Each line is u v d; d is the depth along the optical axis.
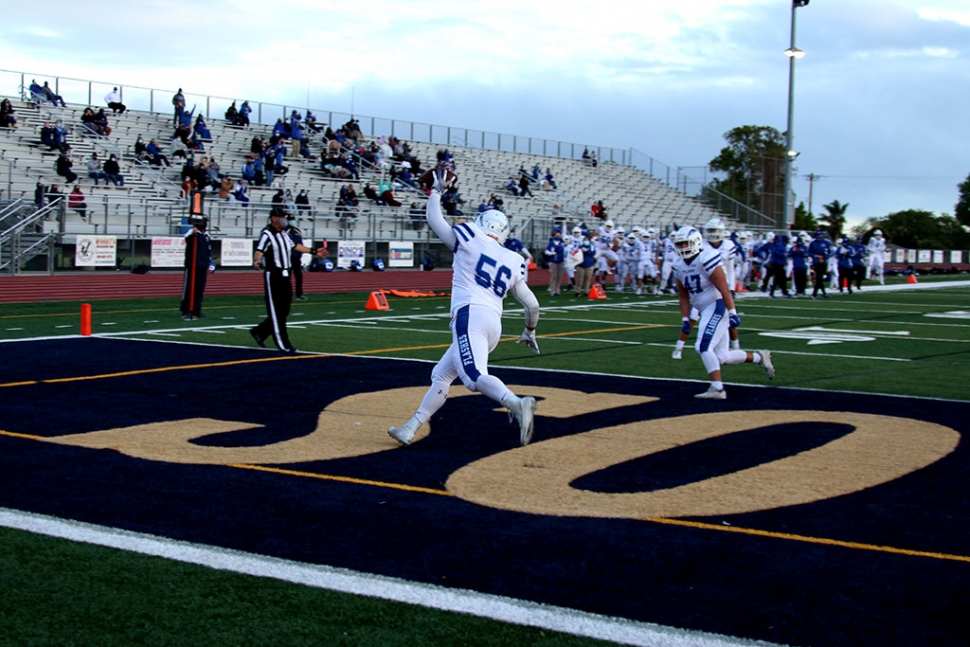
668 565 4.25
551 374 10.17
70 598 3.81
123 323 15.11
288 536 4.62
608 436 6.98
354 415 7.72
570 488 5.54
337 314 17.77
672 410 8.05
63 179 24.97
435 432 7.09
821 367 10.99
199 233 16.05
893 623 3.63
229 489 5.46
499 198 34.00
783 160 45.72
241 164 30.58
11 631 3.50
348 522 4.86
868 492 5.51
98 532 4.63
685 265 8.77
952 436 7.06
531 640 3.46
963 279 43.91
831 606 3.79
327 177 31.95
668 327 15.94
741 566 4.25
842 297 26.75
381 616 3.67
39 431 6.96
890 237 80.31
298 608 3.74
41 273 21.80
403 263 29.84
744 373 10.44
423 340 13.41
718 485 5.63
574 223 35.38
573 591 3.94
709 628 3.57
